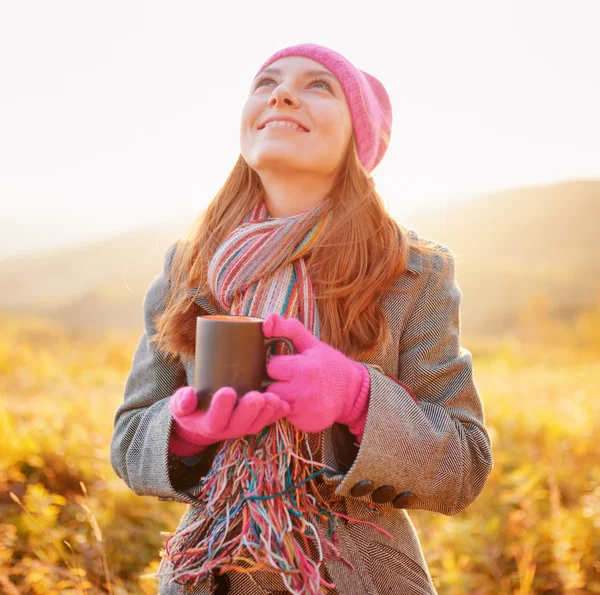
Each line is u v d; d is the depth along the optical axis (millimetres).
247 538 1510
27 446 4301
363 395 1546
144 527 3793
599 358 22125
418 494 1620
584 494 4258
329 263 1760
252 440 1541
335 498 1685
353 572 1612
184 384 2023
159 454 1669
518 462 4758
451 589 3125
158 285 2059
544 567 3428
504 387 8617
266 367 1450
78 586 2623
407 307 1832
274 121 1801
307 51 1876
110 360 12320
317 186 1864
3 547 3199
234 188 2000
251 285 1724
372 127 1917
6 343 10562
